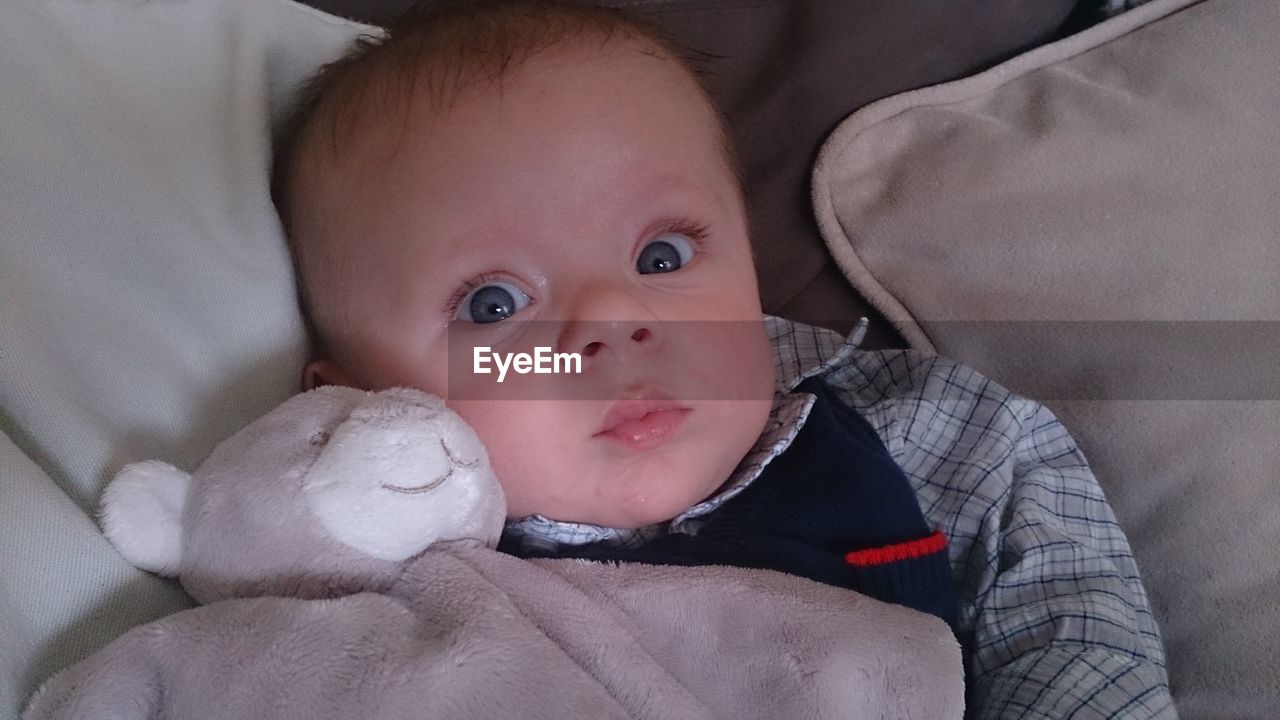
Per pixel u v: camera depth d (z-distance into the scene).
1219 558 0.32
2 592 0.22
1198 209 0.35
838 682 0.24
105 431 0.25
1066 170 0.37
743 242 0.31
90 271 0.26
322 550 0.23
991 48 0.42
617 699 0.23
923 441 0.36
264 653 0.21
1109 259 0.35
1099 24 0.40
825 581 0.29
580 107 0.28
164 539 0.23
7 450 0.23
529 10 0.30
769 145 0.40
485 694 0.21
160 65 0.30
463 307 0.27
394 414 0.23
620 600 0.25
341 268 0.29
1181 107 0.36
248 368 0.28
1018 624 0.32
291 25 0.34
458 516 0.24
